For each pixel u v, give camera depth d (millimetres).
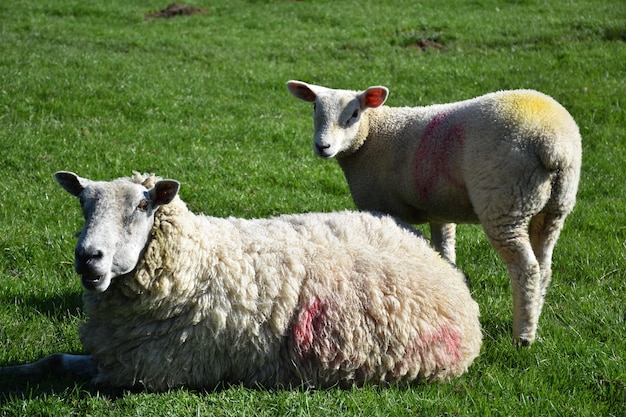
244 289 5000
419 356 5164
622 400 5012
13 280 6781
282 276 5105
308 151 11742
